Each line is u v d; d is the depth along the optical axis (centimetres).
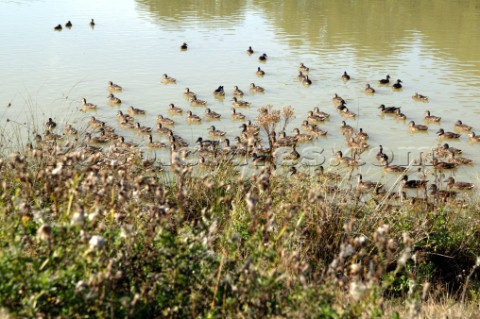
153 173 1179
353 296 627
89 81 4128
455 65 4634
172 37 5759
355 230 1013
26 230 634
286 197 1007
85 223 643
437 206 1284
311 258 884
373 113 3556
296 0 8162
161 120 3331
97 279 559
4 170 936
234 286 618
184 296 626
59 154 909
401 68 4569
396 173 2555
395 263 985
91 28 6178
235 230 863
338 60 4838
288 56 4991
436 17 6675
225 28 6228
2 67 4397
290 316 615
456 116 3512
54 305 560
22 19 6644
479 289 974
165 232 645
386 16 6781
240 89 4059
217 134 3156
